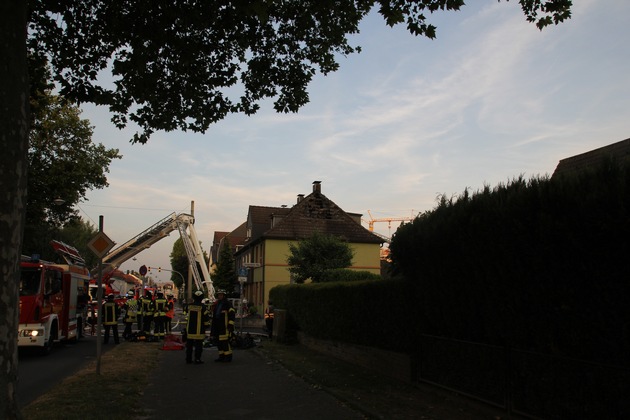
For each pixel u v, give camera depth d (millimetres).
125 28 9117
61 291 17578
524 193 6215
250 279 50812
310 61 10648
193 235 41156
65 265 18797
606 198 5129
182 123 10898
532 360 6453
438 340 8781
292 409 7938
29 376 11773
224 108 10789
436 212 8227
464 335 8203
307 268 32969
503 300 6832
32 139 26609
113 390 9148
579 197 5457
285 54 10523
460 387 8078
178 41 9391
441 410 7543
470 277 7449
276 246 44625
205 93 10602
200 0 8820
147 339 20688
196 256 41031
